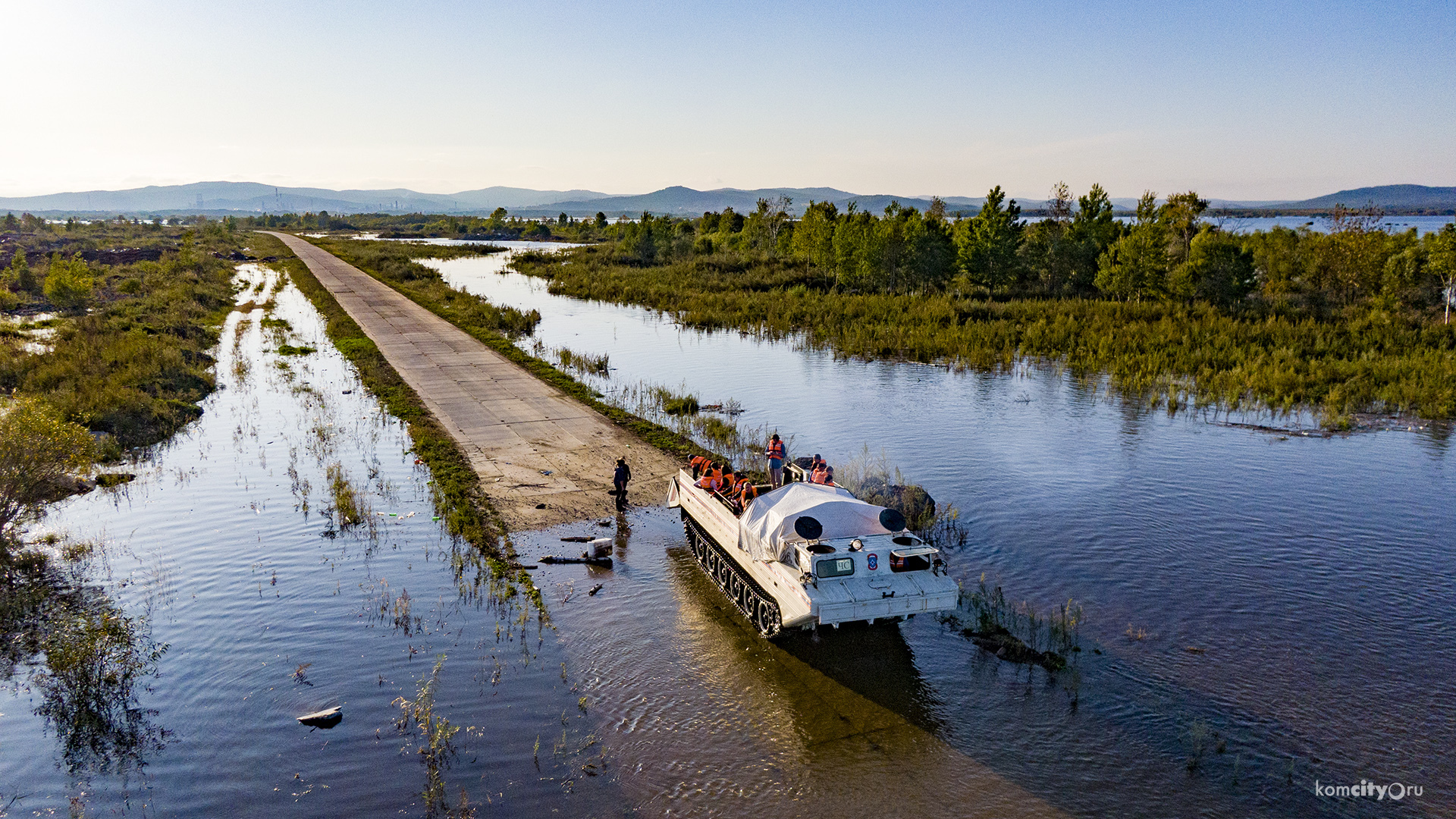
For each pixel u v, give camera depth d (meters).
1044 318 45.75
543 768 9.36
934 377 32.91
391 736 9.93
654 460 21.22
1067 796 8.90
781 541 11.77
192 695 10.74
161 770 9.33
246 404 27.78
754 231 95.19
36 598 13.41
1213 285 49.81
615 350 39.25
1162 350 36.62
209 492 18.73
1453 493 18.83
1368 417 26.38
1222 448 22.56
